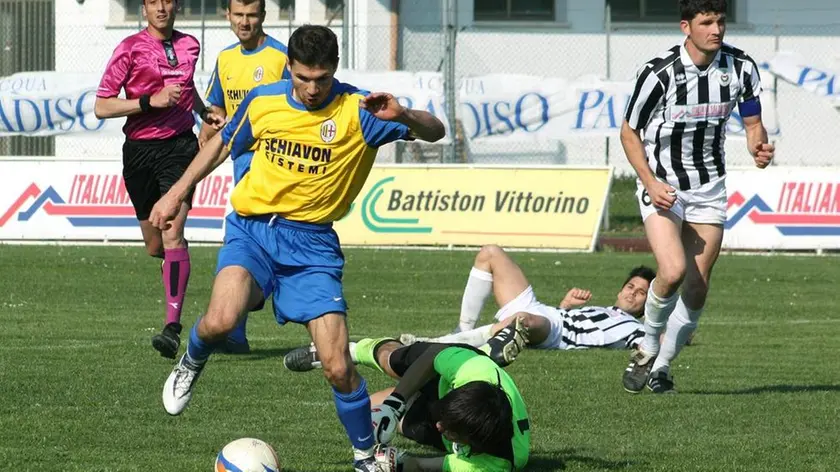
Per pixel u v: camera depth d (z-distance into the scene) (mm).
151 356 18328
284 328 22734
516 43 57281
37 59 53938
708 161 15188
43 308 24688
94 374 16453
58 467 11125
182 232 17875
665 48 57812
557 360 18781
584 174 39656
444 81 46812
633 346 18828
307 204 11148
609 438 13070
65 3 54406
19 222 40094
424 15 55750
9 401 14320
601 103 43844
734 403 15320
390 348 12883
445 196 39875
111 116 18141
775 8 57406
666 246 14891
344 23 52438
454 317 24359
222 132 11398
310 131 10969
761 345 21500
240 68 17734
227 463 10219
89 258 35188
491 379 11195
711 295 29766
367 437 10914
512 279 17953
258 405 14555
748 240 39781
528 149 54688
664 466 11695
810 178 39750
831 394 16094
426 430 12031
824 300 28922
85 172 40250
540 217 39500
